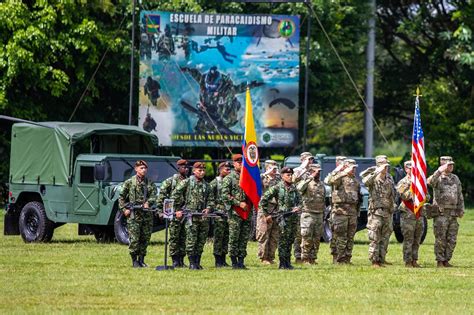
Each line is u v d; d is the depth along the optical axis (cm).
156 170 4944
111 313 2748
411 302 3052
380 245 4028
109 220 4772
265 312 2800
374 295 3177
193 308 2877
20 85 7444
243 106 6800
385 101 10394
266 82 6812
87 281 3388
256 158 3859
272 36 6806
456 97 9169
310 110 9175
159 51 6725
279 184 3841
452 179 4081
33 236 4956
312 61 7969
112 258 4119
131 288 3234
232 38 6781
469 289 3344
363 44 8862
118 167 4850
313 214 4056
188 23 6756
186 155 7988
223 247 3878
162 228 4834
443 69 9819
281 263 3847
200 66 6769
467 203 8794
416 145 4047
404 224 4028
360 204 4103
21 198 5150
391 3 9981
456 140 8812
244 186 3809
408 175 4059
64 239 5166
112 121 8044
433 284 3444
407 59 10525
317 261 4212
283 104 6825
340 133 12412
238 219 3803
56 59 7269
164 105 6744
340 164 4075
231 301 3012
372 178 3984
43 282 3353
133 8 6531
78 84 7556
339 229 4066
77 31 7212
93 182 4825
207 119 6781
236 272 3684
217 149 7656
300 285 3362
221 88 6781
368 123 8981
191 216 3753
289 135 6831
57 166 4938
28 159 5078
